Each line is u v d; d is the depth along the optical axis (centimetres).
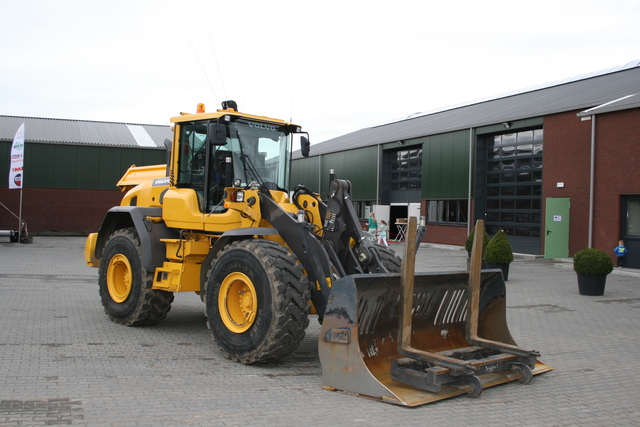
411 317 565
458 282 635
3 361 598
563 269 1809
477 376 536
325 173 3659
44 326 791
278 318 575
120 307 808
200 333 782
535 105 2472
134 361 619
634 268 1798
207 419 443
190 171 763
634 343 804
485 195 2558
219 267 635
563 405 514
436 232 2811
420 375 514
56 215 3300
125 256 807
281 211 643
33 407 459
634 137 1794
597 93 2255
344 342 523
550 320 984
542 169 2169
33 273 1438
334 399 505
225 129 670
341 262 653
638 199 1811
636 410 506
